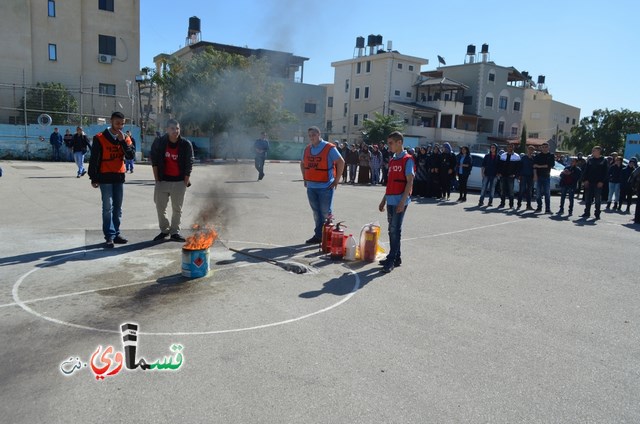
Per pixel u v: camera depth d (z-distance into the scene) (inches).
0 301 193.5
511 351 164.6
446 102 2033.7
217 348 158.4
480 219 460.8
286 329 175.8
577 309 209.9
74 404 124.3
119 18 1413.6
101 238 306.3
